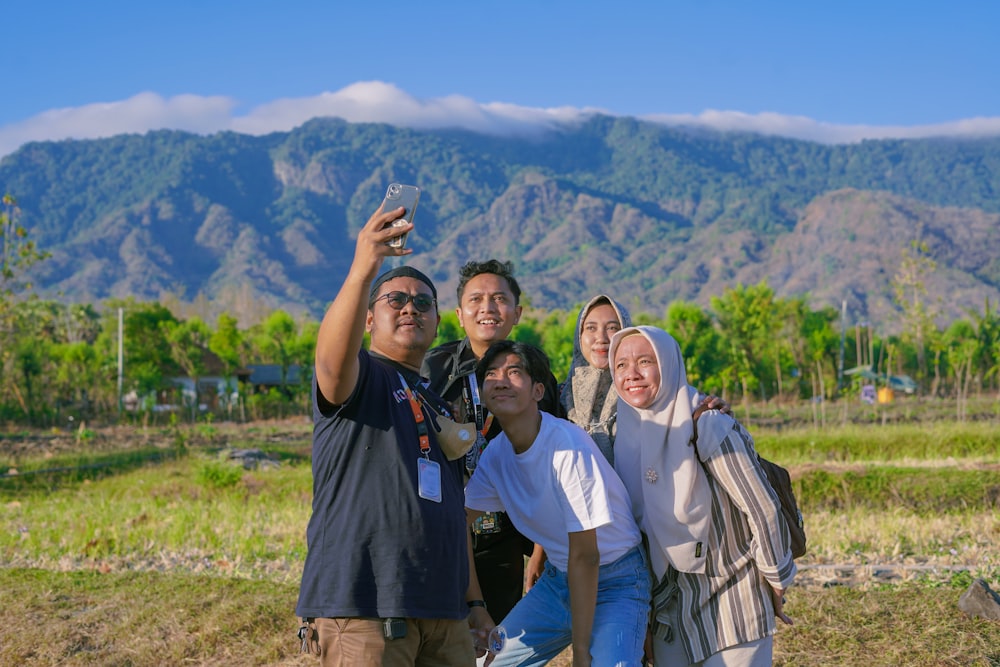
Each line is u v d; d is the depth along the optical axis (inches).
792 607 265.3
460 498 158.1
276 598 297.0
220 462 650.8
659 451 166.2
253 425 1743.4
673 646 173.5
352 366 146.0
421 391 161.3
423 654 155.0
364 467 149.6
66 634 271.4
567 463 164.4
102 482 765.3
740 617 165.2
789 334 2124.8
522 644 178.5
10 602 304.3
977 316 1962.4
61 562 378.0
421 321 164.4
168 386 2118.6
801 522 170.6
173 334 2255.2
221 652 258.7
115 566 371.2
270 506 548.4
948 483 497.4
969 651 231.6
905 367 2276.1
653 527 168.6
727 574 166.4
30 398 1659.7
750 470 161.3
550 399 195.3
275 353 2314.2
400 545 147.5
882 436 771.4
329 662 149.3
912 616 253.8
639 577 170.7
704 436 162.4
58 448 1121.4
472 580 178.4
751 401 1845.5
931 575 307.4
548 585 178.7
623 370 167.3
